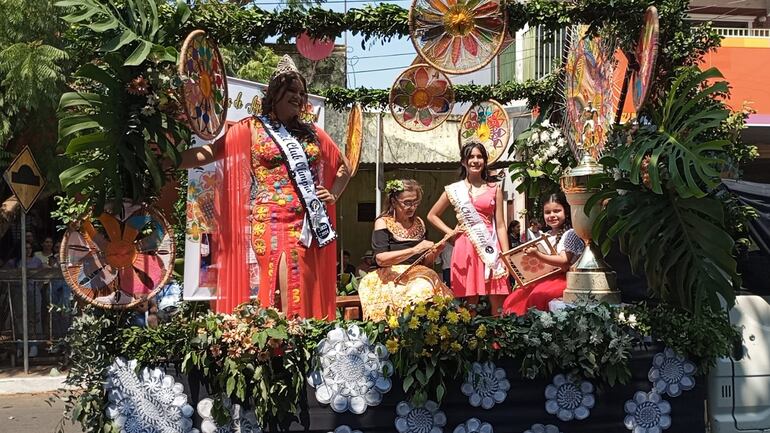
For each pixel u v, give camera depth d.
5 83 9.98
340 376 3.71
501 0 4.47
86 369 3.68
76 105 3.67
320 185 4.27
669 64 4.38
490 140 7.46
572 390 3.86
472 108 7.57
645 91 4.07
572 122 6.20
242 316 3.68
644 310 3.99
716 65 11.45
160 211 3.92
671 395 3.94
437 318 3.69
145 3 3.95
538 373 3.82
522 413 3.81
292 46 12.31
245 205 4.22
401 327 3.65
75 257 3.75
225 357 3.65
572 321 3.80
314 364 3.70
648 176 3.99
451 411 3.76
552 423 3.83
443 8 4.48
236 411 3.68
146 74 3.81
